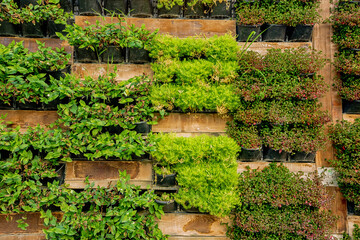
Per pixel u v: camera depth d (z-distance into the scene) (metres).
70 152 3.76
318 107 3.88
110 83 3.64
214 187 3.65
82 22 3.86
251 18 3.81
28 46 3.82
